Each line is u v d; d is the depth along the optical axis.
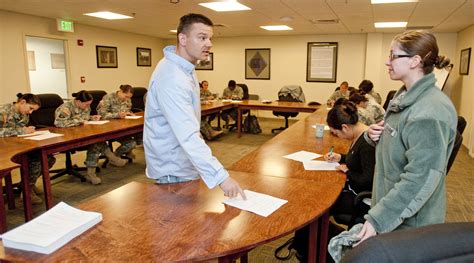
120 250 1.04
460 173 4.45
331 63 8.60
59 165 4.73
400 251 0.55
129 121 4.19
